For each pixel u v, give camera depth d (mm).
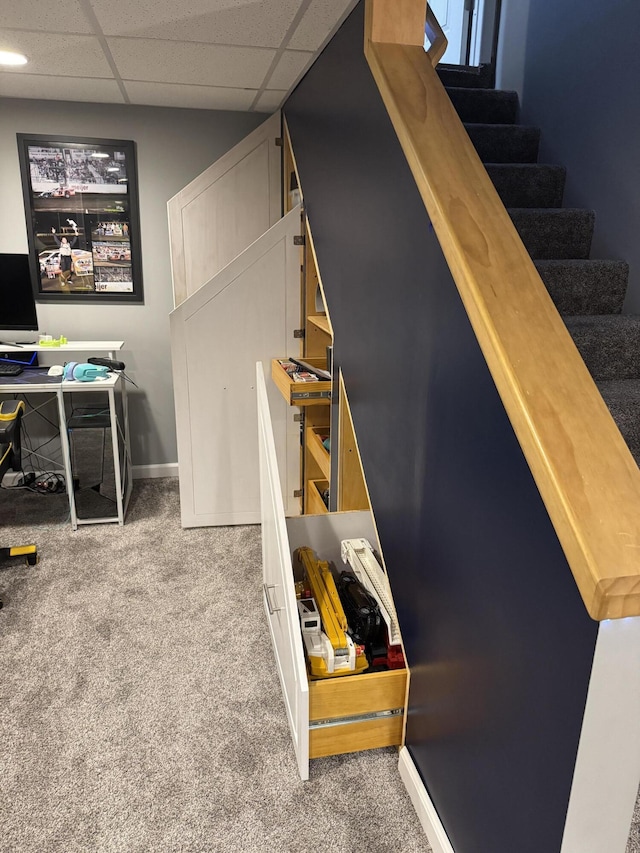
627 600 757
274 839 1492
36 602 2473
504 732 1084
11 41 2217
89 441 3412
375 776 1681
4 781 1647
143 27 2049
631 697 846
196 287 3365
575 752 867
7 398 3479
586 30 2393
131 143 3281
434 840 1434
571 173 2523
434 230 1203
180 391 2996
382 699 1658
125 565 2781
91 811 1562
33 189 3271
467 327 1119
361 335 1776
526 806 1019
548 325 997
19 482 3486
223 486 3166
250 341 3004
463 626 1232
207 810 1570
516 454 983
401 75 1378
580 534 782
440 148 1233
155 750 1758
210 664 2133
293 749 1769
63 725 1844
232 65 2449
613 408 1652
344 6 1750
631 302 2201
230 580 2678
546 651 932
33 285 3404
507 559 1035
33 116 3178
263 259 2908
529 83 2852
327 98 2094
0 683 2016
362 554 2105
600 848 938
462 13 3734
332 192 2039
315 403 2559
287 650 1785
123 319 3555
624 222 2219
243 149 3221
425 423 1349
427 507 1378
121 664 2121
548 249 2346
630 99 2154
